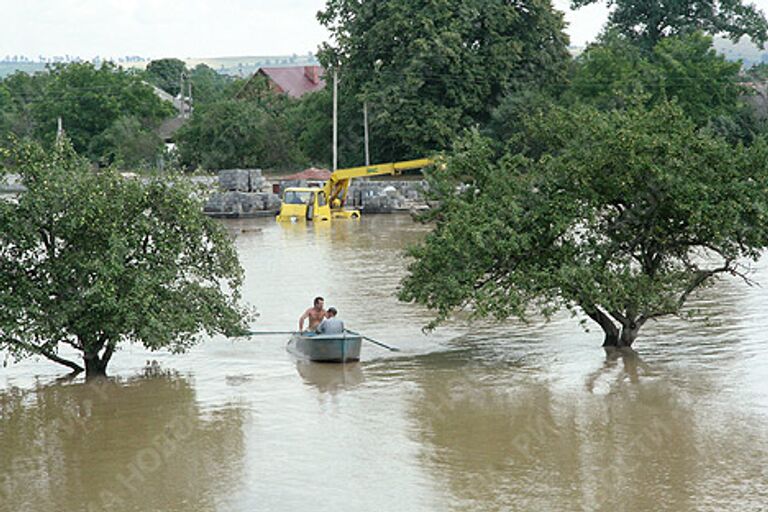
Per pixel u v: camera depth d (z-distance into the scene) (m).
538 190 54.00
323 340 53.75
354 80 190.62
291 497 35.78
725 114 177.12
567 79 195.50
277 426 43.56
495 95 189.12
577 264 52.28
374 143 199.25
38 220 48.28
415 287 53.78
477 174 55.41
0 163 50.12
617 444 40.56
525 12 191.62
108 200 49.53
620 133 51.19
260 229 127.31
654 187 51.94
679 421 43.31
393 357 55.66
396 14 180.12
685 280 55.03
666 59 181.38
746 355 54.50
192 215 50.81
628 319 56.06
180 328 49.50
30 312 48.12
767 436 41.16
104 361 52.09
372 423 43.69
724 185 51.75
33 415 45.69
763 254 91.81
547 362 53.75
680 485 36.22
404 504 34.97
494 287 51.16
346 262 93.50
